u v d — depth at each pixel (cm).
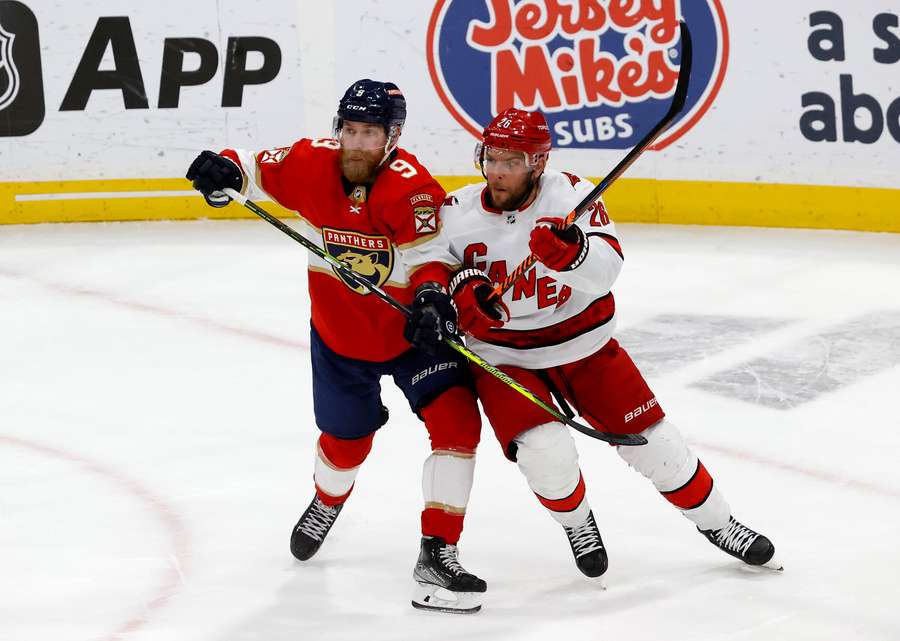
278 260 2509
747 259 2461
